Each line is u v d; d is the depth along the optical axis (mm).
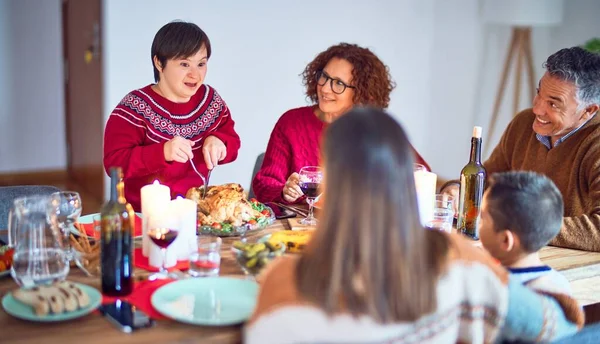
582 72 2184
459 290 1228
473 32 5168
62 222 1752
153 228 1690
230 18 4457
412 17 4988
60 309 1400
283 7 4586
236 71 4551
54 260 1582
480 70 5254
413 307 1139
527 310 1303
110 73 4324
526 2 4586
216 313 1440
